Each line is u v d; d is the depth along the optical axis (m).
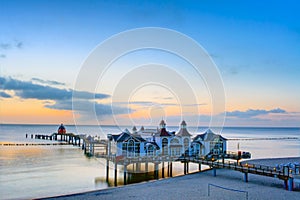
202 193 29.22
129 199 27.59
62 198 28.30
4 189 33.81
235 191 29.72
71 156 66.12
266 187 31.42
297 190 29.98
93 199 27.78
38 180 38.78
